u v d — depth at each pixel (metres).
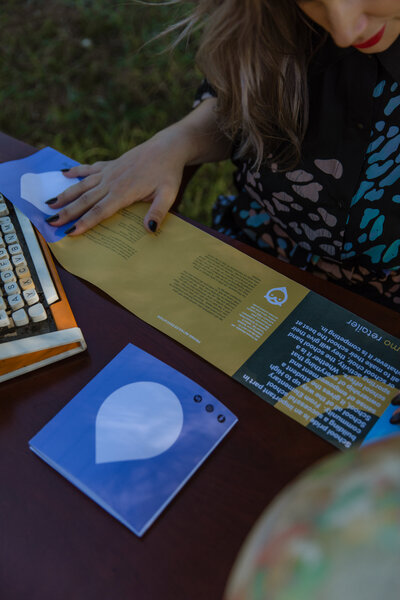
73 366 0.72
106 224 0.91
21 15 2.75
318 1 0.58
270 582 0.29
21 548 0.58
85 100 2.42
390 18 0.63
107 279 0.82
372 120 0.82
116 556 0.57
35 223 0.89
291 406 0.68
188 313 0.78
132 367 0.71
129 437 0.65
